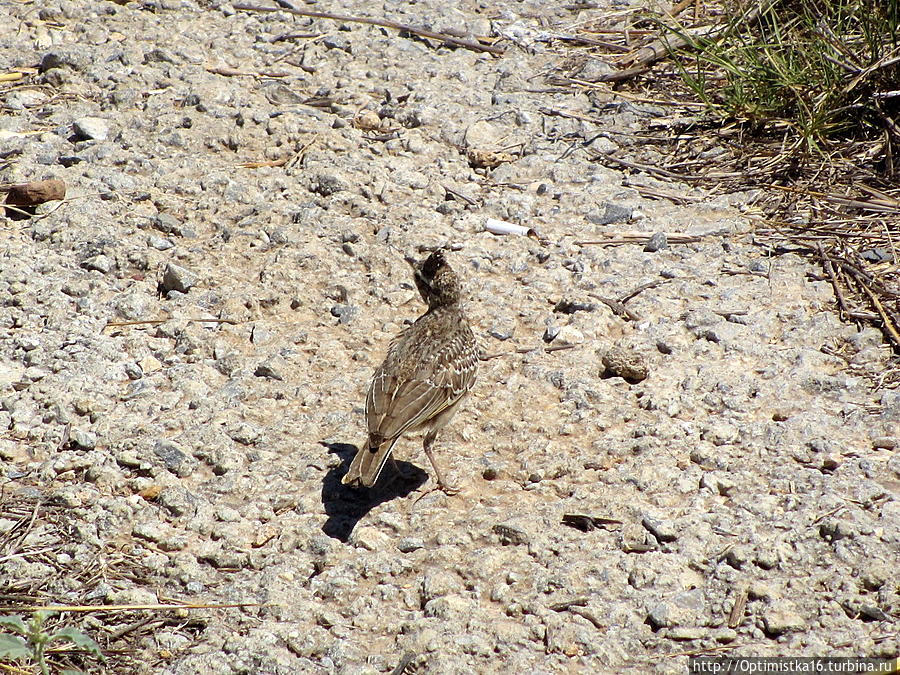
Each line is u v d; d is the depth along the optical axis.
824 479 9.62
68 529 9.46
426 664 8.16
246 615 8.70
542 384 11.34
